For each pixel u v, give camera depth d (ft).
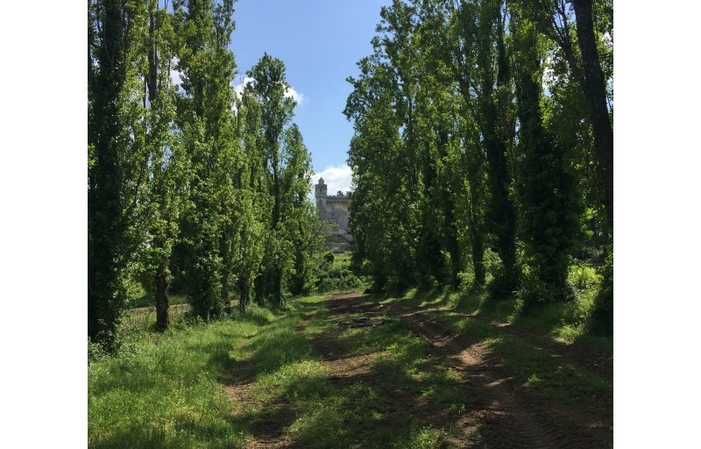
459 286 88.99
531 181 55.52
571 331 42.39
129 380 29.43
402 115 111.96
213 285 68.74
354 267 217.56
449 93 78.18
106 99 40.65
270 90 125.90
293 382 30.17
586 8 32.60
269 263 112.78
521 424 21.75
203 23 71.72
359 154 141.28
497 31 68.49
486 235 74.74
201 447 19.66
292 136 136.87
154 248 45.91
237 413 25.21
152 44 58.49
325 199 378.53
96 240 39.17
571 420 21.20
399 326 52.85
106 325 38.96
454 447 18.88
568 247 54.85
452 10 73.82
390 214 118.11
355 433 20.88
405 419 22.43
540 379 28.37
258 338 53.21
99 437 20.68
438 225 93.56
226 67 72.02
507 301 62.54
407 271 121.19
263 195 110.42
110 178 39.93
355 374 32.63
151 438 19.90
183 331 56.54
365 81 121.90
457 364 34.78
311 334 55.52
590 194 44.52
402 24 105.09
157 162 45.27
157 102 46.75
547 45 54.95
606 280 40.93
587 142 42.52
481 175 72.38
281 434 21.85
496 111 68.54
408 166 114.21
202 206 67.67
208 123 70.85
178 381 30.89
